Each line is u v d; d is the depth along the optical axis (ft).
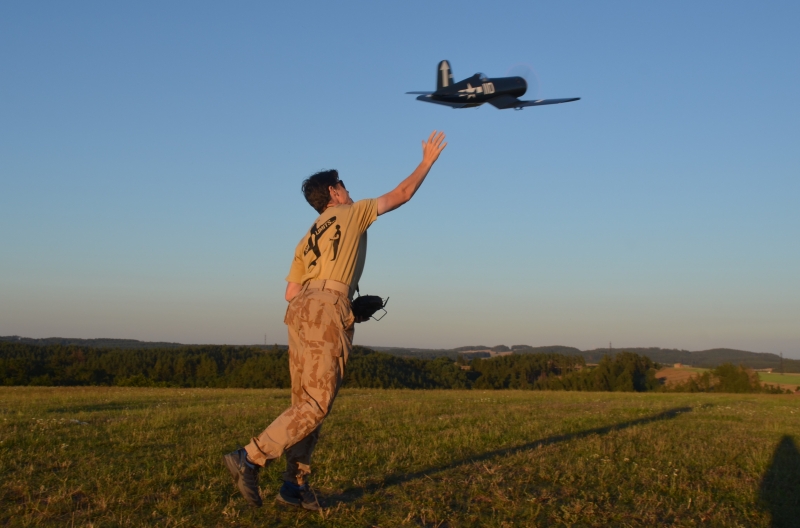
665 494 15.24
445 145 12.73
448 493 14.10
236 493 13.62
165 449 18.85
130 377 151.94
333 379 11.49
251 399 47.16
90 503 12.65
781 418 36.42
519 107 18.83
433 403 43.24
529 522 12.25
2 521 11.34
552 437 23.88
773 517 13.52
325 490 14.21
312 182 13.03
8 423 23.98
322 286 11.84
